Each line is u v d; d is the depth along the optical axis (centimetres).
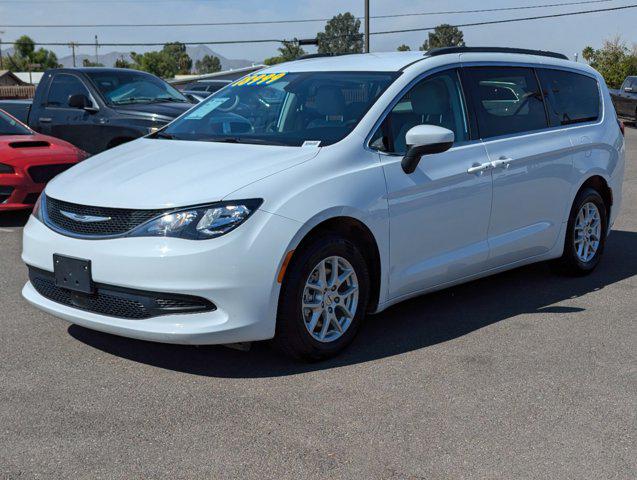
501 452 334
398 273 471
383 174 456
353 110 477
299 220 408
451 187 493
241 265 393
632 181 1207
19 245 728
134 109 984
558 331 494
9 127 876
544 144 566
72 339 471
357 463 324
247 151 455
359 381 410
